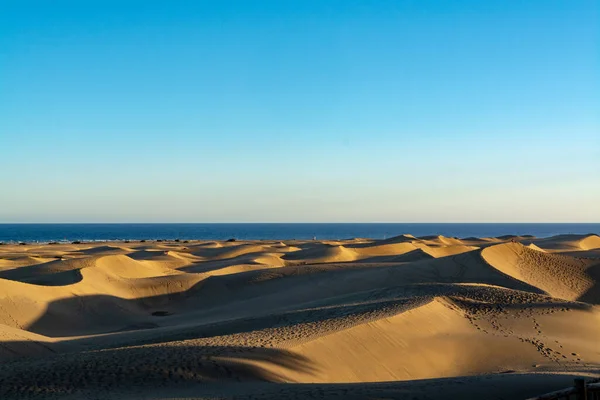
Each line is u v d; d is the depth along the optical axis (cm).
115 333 2784
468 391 1220
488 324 2367
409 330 2084
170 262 6184
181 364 1459
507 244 4547
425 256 5319
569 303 2797
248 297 4103
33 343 2253
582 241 8469
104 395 1212
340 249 6719
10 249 8925
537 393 1221
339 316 2272
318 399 1126
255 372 1428
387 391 1203
